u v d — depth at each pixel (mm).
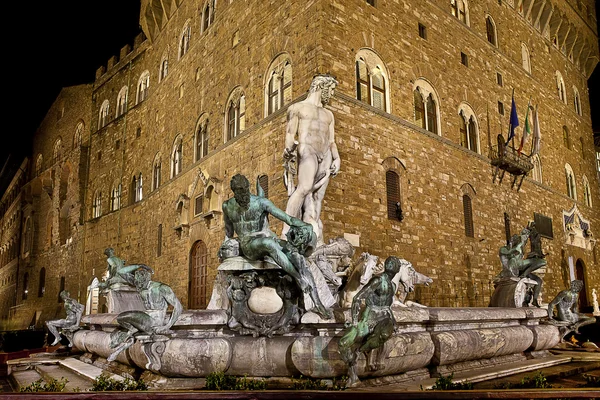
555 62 42094
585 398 5695
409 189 23031
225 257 8016
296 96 20984
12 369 11969
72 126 57281
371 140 21469
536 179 35719
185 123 32406
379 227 20922
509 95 33469
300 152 10703
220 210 25641
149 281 7551
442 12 28094
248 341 7605
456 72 28297
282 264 7344
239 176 7719
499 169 30344
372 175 21141
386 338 7051
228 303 8062
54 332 13297
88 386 8391
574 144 42969
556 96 40844
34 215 65812
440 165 25375
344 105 20609
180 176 31844
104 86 51000
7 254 80062
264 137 22734
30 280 63500
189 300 28062
